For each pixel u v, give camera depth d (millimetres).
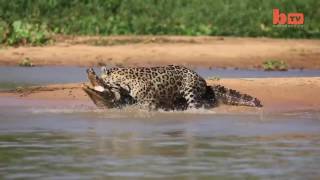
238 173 34156
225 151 39625
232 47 113562
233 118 53062
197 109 58500
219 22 150750
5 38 115625
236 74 86812
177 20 151625
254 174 33938
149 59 101500
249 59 102812
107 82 58094
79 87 67562
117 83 58031
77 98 62781
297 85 68375
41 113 54562
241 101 60062
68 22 143125
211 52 107500
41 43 116250
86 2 154375
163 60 100875
